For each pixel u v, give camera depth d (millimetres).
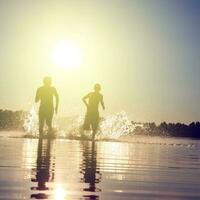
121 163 6758
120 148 10664
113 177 5043
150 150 10344
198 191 4258
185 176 5426
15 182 4336
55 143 11508
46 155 7562
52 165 6031
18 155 7254
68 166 6016
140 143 13781
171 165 6781
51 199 3572
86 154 8258
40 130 13406
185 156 8820
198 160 7965
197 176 5484
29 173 5047
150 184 4578
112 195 3863
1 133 14820
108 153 8805
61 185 4293
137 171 5750
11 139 12250
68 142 12383
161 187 4402
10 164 5852
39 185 4223
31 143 10727
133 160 7379
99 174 5270
